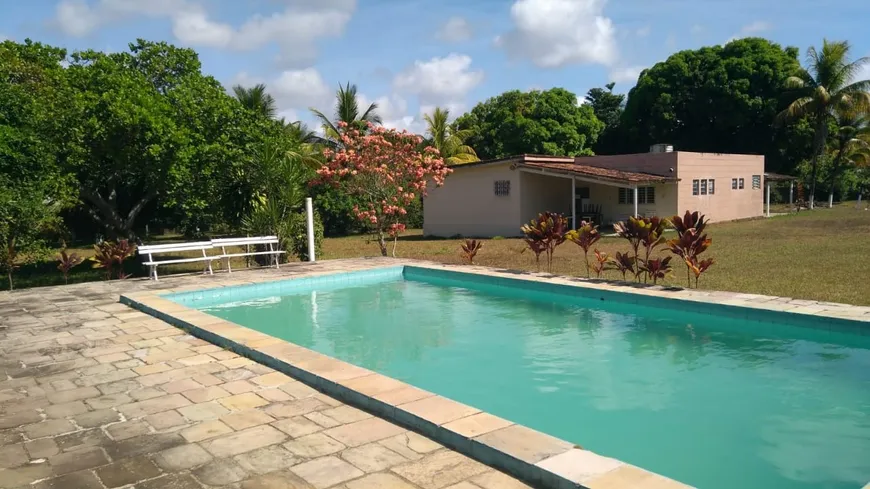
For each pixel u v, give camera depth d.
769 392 5.33
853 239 16.14
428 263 13.01
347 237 25.77
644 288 8.83
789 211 31.58
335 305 9.98
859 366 5.91
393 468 3.33
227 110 14.34
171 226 29.14
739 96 33.38
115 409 4.44
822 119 31.47
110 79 13.28
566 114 37.50
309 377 4.92
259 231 14.02
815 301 7.57
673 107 35.91
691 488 2.82
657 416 4.90
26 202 11.20
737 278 10.16
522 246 18.09
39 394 4.84
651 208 23.59
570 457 3.21
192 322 7.18
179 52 16.73
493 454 3.34
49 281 13.70
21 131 11.71
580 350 6.88
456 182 24.33
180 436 3.88
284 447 3.66
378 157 15.55
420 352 7.02
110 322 7.76
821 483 3.72
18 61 14.23
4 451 3.71
